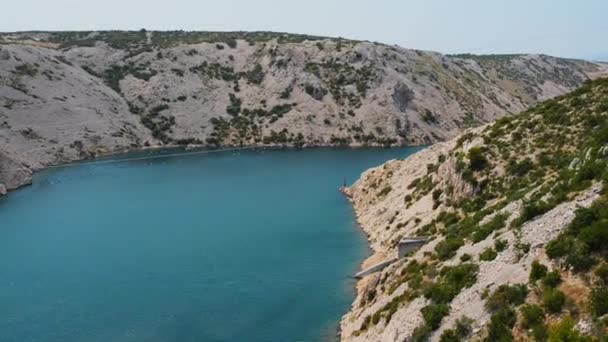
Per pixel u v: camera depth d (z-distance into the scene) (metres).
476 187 64.94
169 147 192.62
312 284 64.75
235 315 57.38
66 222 100.25
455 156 73.88
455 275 38.25
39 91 186.38
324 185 126.44
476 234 44.72
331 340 50.59
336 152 181.50
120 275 71.44
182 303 61.25
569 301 27.34
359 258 73.12
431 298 38.38
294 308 58.28
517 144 68.38
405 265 50.53
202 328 54.81
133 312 59.41
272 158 170.62
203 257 77.38
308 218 96.81
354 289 62.31
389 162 107.44
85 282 69.25
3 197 123.31
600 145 42.50
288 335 52.25
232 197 116.94
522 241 35.62
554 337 24.91
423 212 73.25
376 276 55.56
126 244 85.44
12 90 180.38
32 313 60.09
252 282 66.56
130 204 113.06
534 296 29.75
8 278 71.56
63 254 81.44
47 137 171.00
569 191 38.47
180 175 144.25
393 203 86.81
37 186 134.00
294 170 148.50
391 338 37.75
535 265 30.97
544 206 38.50
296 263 72.62
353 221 93.12
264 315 56.97
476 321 31.70
